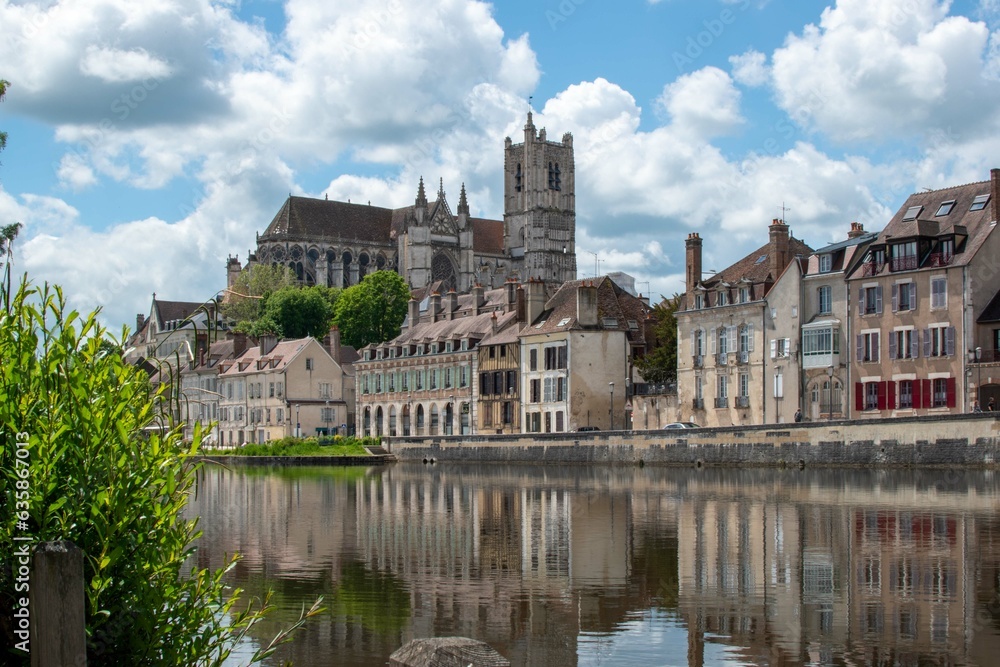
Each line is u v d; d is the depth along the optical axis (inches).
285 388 4945.9
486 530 1587.1
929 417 2267.5
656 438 2861.7
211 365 5546.3
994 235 2657.5
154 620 502.0
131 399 520.4
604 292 3858.3
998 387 2588.6
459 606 1036.5
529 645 890.7
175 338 6250.0
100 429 493.0
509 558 1310.3
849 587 1080.2
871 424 2367.1
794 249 3356.3
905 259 2787.9
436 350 4451.3
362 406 4918.8
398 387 4667.8
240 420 5251.0
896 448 2322.8
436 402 4419.3
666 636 909.8
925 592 1047.6
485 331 4274.1
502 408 4030.5
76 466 487.2
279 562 1299.2
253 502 2150.6
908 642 875.4
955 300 2667.3
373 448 3924.7
